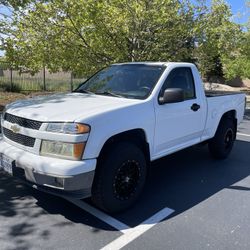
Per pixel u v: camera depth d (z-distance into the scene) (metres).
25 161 4.10
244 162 6.91
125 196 4.50
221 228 4.18
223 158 6.99
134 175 4.59
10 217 4.30
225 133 6.82
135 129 4.60
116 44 11.22
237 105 7.23
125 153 4.38
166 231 4.07
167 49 12.08
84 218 4.33
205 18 12.31
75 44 10.87
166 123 5.12
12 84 19.06
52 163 3.92
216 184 5.65
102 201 4.27
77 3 9.88
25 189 5.14
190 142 5.86
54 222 4.21
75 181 3.89
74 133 3.93
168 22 11.43
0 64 11.11
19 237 3.85
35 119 4.16
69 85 20.83
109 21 10.57
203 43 12.73
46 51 10.73
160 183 5.62
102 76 5.91
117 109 4.39
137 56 11.49
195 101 5.79
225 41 13.16
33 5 10.08
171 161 6.83
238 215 4.54
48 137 4.04
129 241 3.82
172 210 4.63
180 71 5.64
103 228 4.10
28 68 11.29
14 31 10.45
